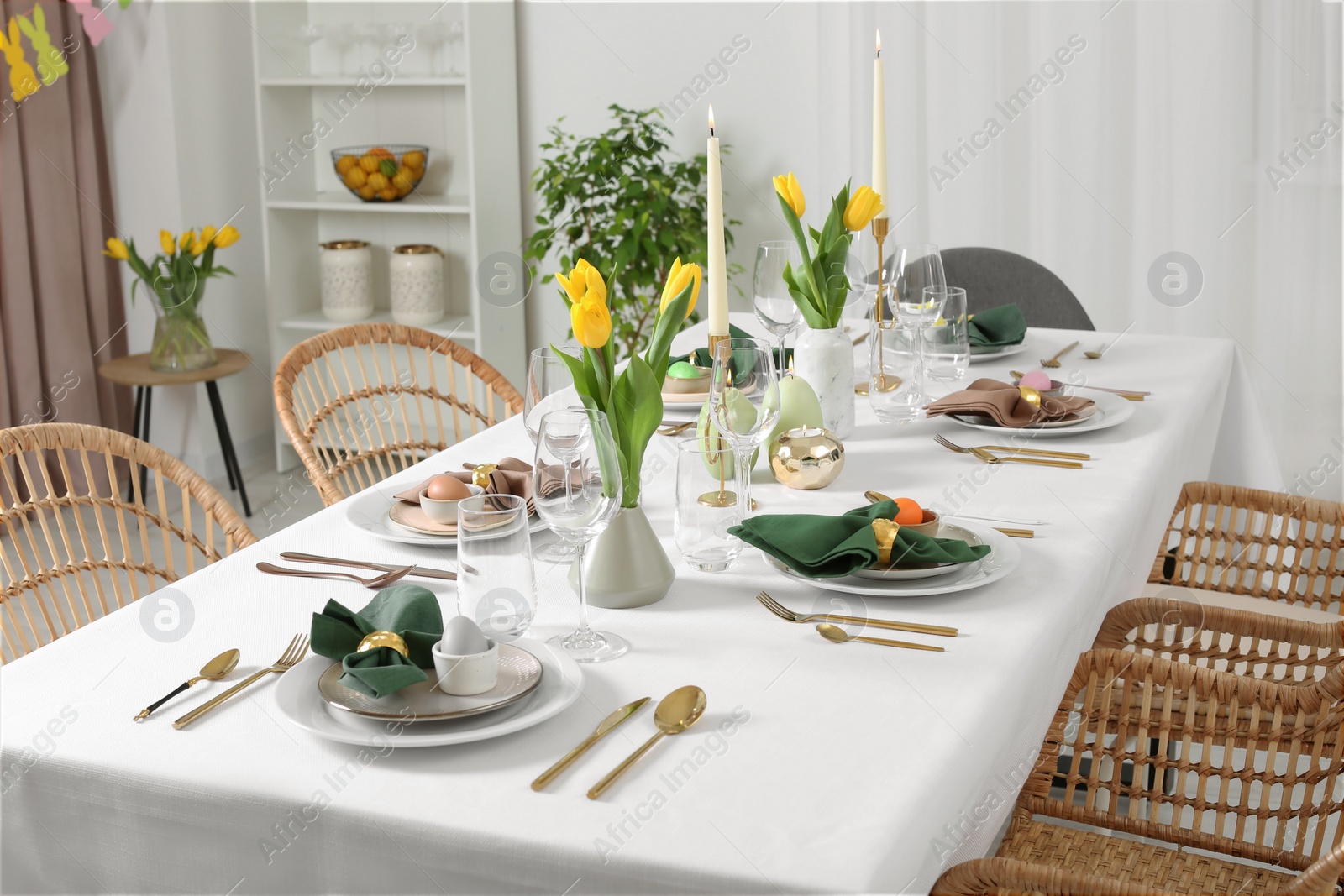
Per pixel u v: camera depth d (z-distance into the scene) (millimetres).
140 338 3932
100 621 1210
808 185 3758
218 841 916
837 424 1783
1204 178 3328
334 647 1018
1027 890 924
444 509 1415
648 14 3787
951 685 1033
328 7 4043
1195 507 2217
